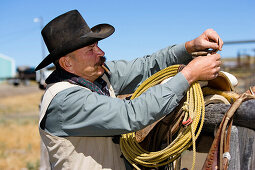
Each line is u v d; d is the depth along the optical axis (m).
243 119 1.52
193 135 1.67
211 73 1.77
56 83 1.98
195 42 2.10
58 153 1.92
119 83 2.41
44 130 1.96
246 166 1.56
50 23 2.01
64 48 1.93
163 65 2.32
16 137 15.07
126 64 2.42
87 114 1.81
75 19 1.99
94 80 2.20
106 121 1.78
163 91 1.74
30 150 12.07
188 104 1.77
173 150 1.77
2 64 65.81
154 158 1.85
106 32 2.04
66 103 1.85
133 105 1.77
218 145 1.57
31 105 35.66
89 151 1.95
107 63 2.47
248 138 1.58
